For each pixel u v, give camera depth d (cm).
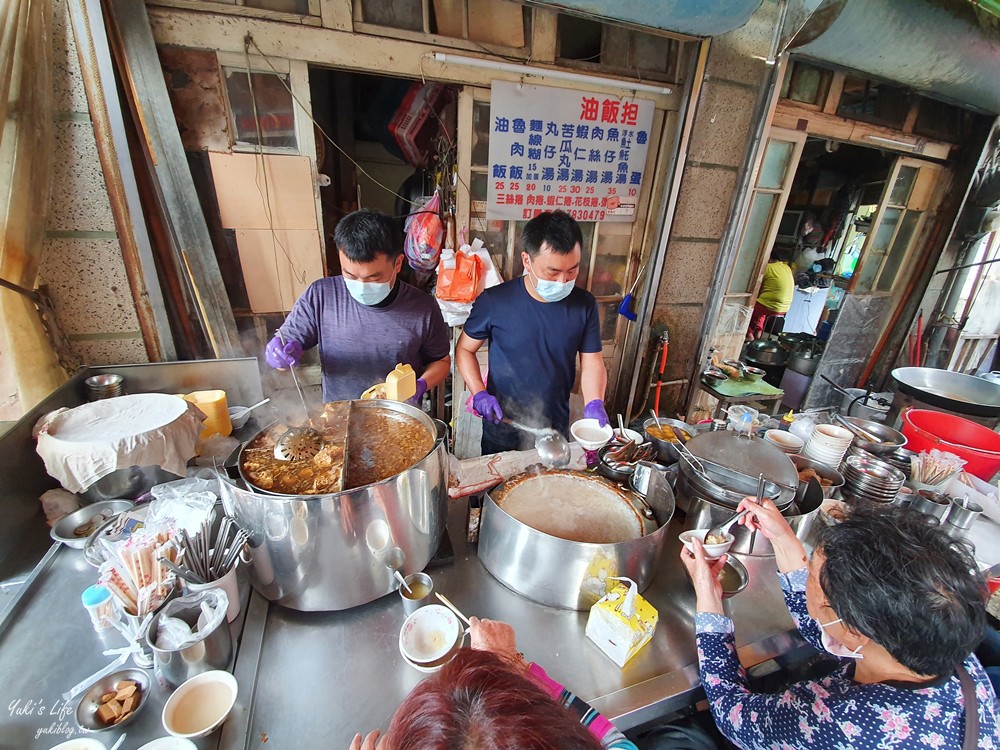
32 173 167
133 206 188
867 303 373
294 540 88
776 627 109
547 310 183
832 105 294
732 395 299
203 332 221
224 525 99
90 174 182
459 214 251
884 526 75
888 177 336
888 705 74
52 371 187
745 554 127
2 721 79
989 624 131
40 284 186
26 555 131
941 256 363
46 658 91
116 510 133
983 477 177
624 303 294
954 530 140
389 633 98
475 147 241
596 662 94
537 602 106
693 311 322
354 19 198
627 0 195
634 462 138
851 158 403
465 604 105
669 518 109
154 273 199
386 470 101
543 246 160
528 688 46
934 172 345
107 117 177
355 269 155
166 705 78
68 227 185
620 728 87
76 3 162
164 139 188
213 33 184
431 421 115
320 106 307
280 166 210
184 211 198
